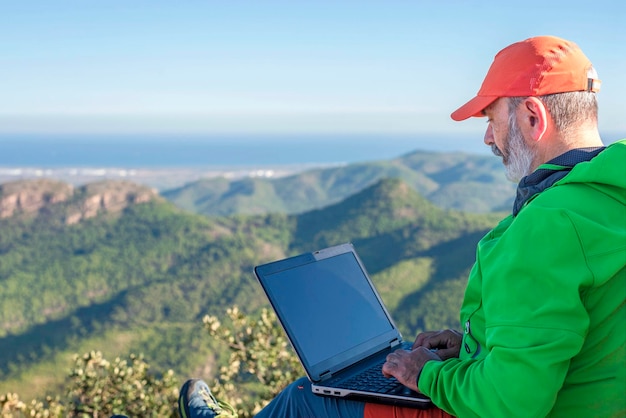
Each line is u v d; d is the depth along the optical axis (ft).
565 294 5.11
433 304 418.31
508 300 5.31
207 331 21.03
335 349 7.32
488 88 5.94
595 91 5.79
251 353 20.35
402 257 550.36
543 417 5.26
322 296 7.66
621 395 5.31
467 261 490.08
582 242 5.13
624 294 5.24
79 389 20.11
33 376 335.47
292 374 20.13
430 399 6.13
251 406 19.56
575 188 5.38
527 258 5.25
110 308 576.61
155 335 431.84
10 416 17.97
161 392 20.97
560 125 5.70
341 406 6.63
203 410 7.64
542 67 5.66
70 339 491.31
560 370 5.13
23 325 607.78
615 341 5.29
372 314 8.14
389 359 6.40
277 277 7.30
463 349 6.50
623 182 5.18
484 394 5.35
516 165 5.99
